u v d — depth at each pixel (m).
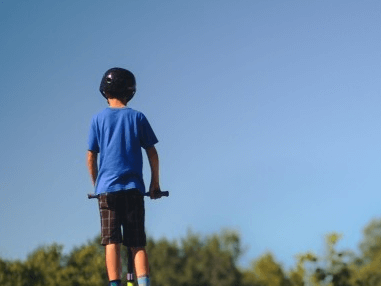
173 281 87.56
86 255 57.03
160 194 6.82
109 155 6.59
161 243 91.50
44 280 56.53
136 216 6.54
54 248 57.78
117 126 6.65
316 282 25.23
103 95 6.89
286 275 44.66
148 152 6.78
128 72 6.82
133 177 6.57
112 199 6.50
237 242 88.12
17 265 56.12
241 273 84.00
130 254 6.55
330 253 25.34
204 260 87.00
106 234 6.47
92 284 55.72
